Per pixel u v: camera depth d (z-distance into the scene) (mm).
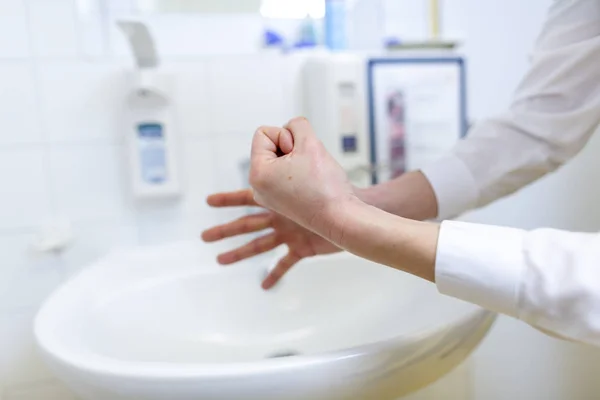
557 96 590
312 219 389
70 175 825
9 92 788
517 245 352
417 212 600
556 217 1056
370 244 373
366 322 760
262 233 850
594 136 1039
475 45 994
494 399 1089
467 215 996
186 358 722
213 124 872
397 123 936
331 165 396
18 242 817
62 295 656
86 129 822
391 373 446
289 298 799
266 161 406
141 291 741
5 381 840
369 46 958
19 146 801
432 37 981
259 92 886
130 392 423
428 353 463
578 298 323
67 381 464
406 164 948
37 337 517
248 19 889
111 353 630
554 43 608
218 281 788
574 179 1050
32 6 784
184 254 823
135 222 859
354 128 854
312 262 803
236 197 595
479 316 523
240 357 742
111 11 825
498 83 1014
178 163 833
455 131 951
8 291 824
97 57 814
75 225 835
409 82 931
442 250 357
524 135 603
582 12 584
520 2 1000
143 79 776
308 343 761
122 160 840
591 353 1111
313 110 877
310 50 905
